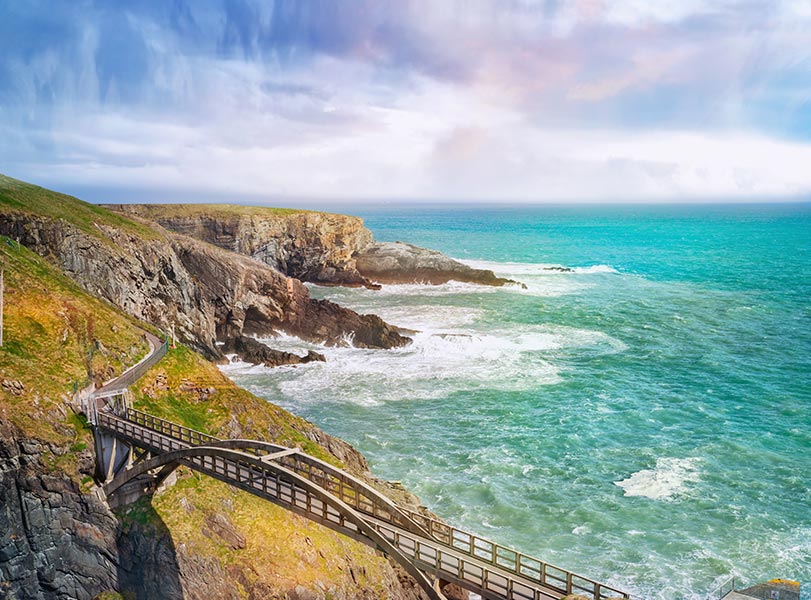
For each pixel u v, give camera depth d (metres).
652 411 71.50
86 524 39.97
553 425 67.44
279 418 56.78
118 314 62.09
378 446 62.56
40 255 71.62
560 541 47.19
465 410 71.50
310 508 35.12
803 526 48.56
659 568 43.81
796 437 64.44
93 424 42.69
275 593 39.09
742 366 88.25
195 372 56.59
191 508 42.50
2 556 37.75
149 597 39.31
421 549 32.53
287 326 102.56
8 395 41.72
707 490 53.97
